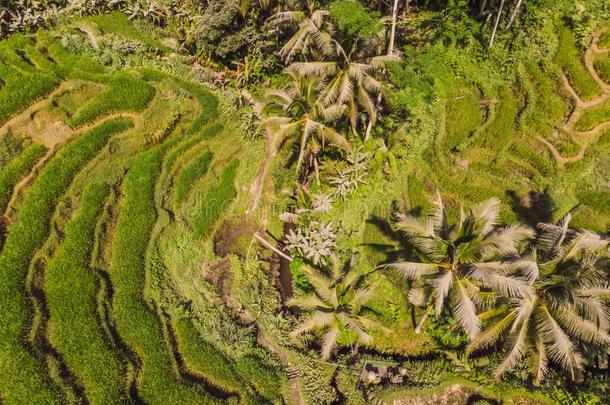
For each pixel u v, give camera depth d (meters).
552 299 14.90
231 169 25.17
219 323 20.06
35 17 27.88
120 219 22.08
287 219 23.61
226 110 27.16
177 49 29.58
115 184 23.22
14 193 21.77
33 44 27.12
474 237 15.67
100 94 25.34
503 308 16.94
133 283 20.44
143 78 27.17
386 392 18.30
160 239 22.31
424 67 25.41
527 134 25.81
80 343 18.27
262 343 20.14
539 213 23.42
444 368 18.81
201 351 19.31
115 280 20.50
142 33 29.94
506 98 27.27
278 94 22.02
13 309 18.16
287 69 20.97
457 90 27.98
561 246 15.71
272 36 29.05
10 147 22.86
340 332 18.78
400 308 20.75
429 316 20.42
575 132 25.73
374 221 23.17
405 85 22.94
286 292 21.98
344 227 23.02
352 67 19.19
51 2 29.48
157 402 17.86
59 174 22.27
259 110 27.92
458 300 15.11
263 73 29.08
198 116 26.69
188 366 19.27
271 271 22.52
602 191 23.77
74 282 19.59
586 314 14.30
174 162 24.80
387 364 19.17
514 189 24.02
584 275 14.85
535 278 14.10
